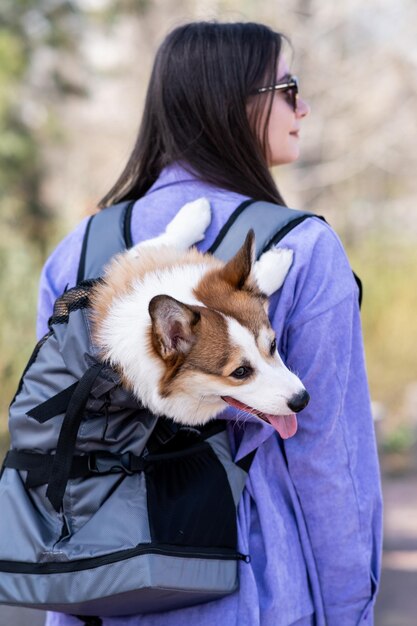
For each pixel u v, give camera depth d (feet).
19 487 9.38
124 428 9.37
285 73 11.38
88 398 9.19
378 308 52.31
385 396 48.80
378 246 58.80
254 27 11.17
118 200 11.89
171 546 8.81
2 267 38.88
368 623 10.27
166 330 9.47
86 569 8.71
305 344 9.82
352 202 69.82
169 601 9.18
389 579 24.17
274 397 9.57
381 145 66.95
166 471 9.38
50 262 11.40
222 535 9.18
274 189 11.16
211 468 9.47
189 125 10.94
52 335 9.68
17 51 48.73
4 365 35.65
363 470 10.16
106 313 9.83
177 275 10.20
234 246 10.40
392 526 29.58
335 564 9.89
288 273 9.92
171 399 9.57
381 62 66.13
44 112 53.11
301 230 10.08
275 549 9.50
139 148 11.60
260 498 9.58
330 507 9.81
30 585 8.86
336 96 64.90
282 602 9.37
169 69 11.02
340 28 67.62
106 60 66.28
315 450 9.73
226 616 9.28
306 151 67.87
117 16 56.49
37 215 50.03
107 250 10.85
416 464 39.40
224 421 9.91
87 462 9.19
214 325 9.85
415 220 68.23
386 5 67.92
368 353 50.85
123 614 9.70
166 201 10.93
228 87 10.82
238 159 10.91
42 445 9.32
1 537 9.14
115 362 9.45
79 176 62.80
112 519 8.95
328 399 9.78
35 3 49.70
